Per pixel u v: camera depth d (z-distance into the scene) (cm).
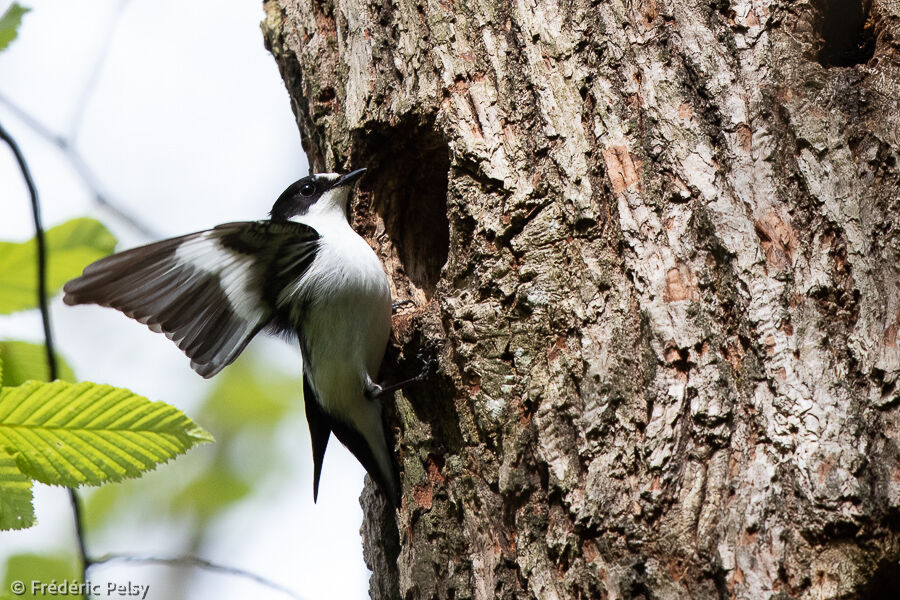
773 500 601
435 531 776
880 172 688
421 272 973
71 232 773
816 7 762
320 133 1009
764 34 746
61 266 768
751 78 733
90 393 575
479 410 739
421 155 924
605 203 734
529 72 805
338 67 977
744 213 688
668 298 680
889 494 587
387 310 910
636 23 777
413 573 775
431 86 861
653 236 703
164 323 816
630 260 704
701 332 662
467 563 739
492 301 759
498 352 742
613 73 767
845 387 622
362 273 894
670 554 611
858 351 632
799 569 582
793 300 656
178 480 1428
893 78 721
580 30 795
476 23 853
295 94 1090
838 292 654
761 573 585
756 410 630
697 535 608
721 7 764
